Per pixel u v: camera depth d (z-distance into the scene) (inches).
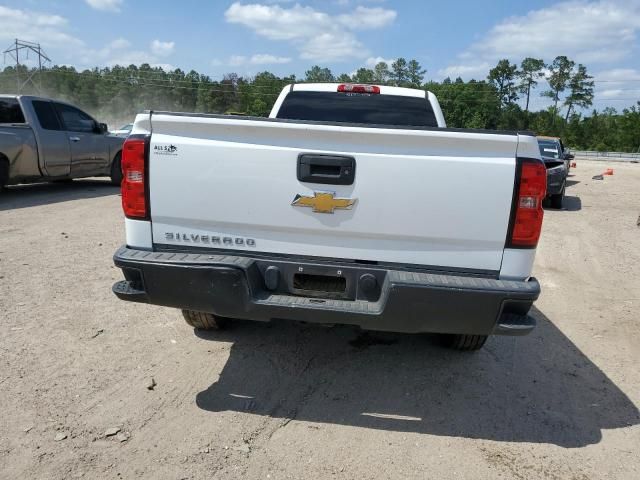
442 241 119.3
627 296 239.0
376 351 167.9
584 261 302.2
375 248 121.9
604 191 727.1
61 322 175.8
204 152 121.7
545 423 132.8
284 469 111.0
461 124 4375.0
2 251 251.3
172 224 126.8
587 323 203.6
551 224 422.9
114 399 133.6
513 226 116.5
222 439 120.0
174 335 172.1
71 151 419.2
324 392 142.5
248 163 120.9
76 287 208.5
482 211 116.3
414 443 122.1
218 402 135.0
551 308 220.1
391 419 131.3
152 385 140.1
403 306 115.0
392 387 146.6
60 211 354.9
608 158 2449.6
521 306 115.8
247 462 112.7
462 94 4345.5
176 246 128.0
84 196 424.5
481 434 126.9
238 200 122.6
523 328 115.3
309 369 154.5
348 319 118.6
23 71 3284.9
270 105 4419.3
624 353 177.2
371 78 4894.2
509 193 115.4
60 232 294.8
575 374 160.2
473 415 134.8
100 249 264.2
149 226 127.6
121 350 159.8
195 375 147.8
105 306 191.3
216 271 118.2
